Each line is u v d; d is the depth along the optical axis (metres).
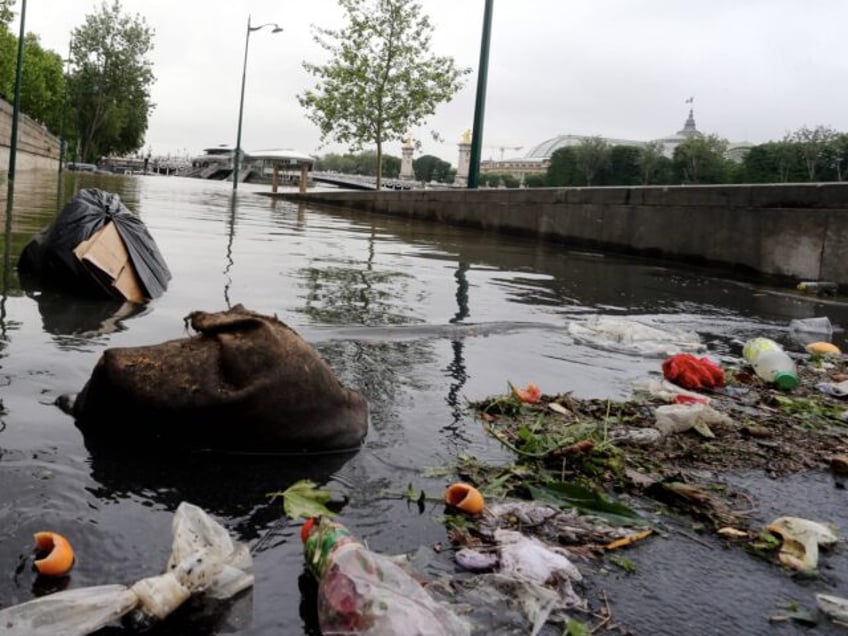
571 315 5.38
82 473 1.96
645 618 1.51
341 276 6.39
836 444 2.85
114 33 66.81
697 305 6.52
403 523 1.84
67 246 4.39
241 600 1.44
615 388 3.46
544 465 2.37
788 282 8.55
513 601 1.49
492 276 7.41
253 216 14.52
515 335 4.50
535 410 2.95
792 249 8.52
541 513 1.96
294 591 1.48
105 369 2.20
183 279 5.38
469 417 2.78
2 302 3.96
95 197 4.74
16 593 1.39
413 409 2.81
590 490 2.10
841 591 1.69
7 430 2.20
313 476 2.10
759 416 3.20
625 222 11.40
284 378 2.23
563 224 12.84
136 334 3.52
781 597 1.65
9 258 5.36
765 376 3.90
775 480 2.42
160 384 2.19
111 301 4.28
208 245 8.02
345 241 10.22
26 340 3.23
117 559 1.54
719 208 9.64
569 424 2.79
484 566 1.63
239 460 2.17
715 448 2.70
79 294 4.35
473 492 1.93
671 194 10.44
